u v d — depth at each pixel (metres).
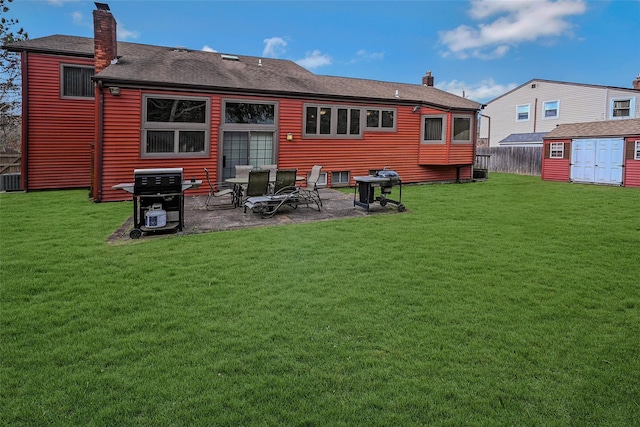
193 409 2.35
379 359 2.90
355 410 2.36
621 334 3.30
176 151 10.92
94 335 3.21
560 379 2.67
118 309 3.73
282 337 3.22
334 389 2.55
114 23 11.41
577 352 3.01
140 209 6.72
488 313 3.69
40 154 12.52
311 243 6.18
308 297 4.05
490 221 8.01
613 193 12.82
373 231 7.04
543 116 26.64
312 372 2.73
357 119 13.77
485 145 30.69
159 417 2.28
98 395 2.46
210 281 4.49
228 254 5.57
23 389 2.51
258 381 2.62
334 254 5.60
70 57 12.63
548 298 4.06
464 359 2.91
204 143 11.26
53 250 5.67
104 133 10.07
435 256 5.53
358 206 9.45
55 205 9.60
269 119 12.18
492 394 2.51
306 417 2.29
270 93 11.96
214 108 11.28
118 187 6.42
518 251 5.80
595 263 5.25
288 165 12.55
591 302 3.95
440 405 2.41
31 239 6.28
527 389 2.56
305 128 12.76
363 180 8.70
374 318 3.57
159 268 4.95
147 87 10.38
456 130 15.09
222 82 11.44
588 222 7.93
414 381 2.64
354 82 16.11
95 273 4.74
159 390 2.51
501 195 12.06
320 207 9.20
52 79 12.48
